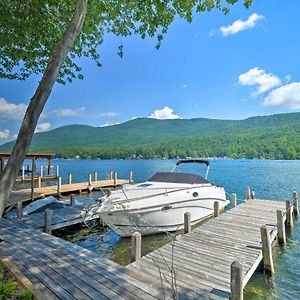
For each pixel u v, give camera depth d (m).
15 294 3.81
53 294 3.76
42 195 16.88
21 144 4.70
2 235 6.89
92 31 9.20
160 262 5.62
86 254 5.44
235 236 7.45
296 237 9.64
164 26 8.39
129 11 8.56
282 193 20.78
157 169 54.66
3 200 4.49
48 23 8.59
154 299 3.71
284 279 6.32
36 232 7.21
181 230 10.02
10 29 8.05
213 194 11.40
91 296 3.72
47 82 5.00
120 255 8.21
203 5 6.91
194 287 4.41
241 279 3.96
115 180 23.75
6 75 9.52
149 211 9.19
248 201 12.68
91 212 10.38
